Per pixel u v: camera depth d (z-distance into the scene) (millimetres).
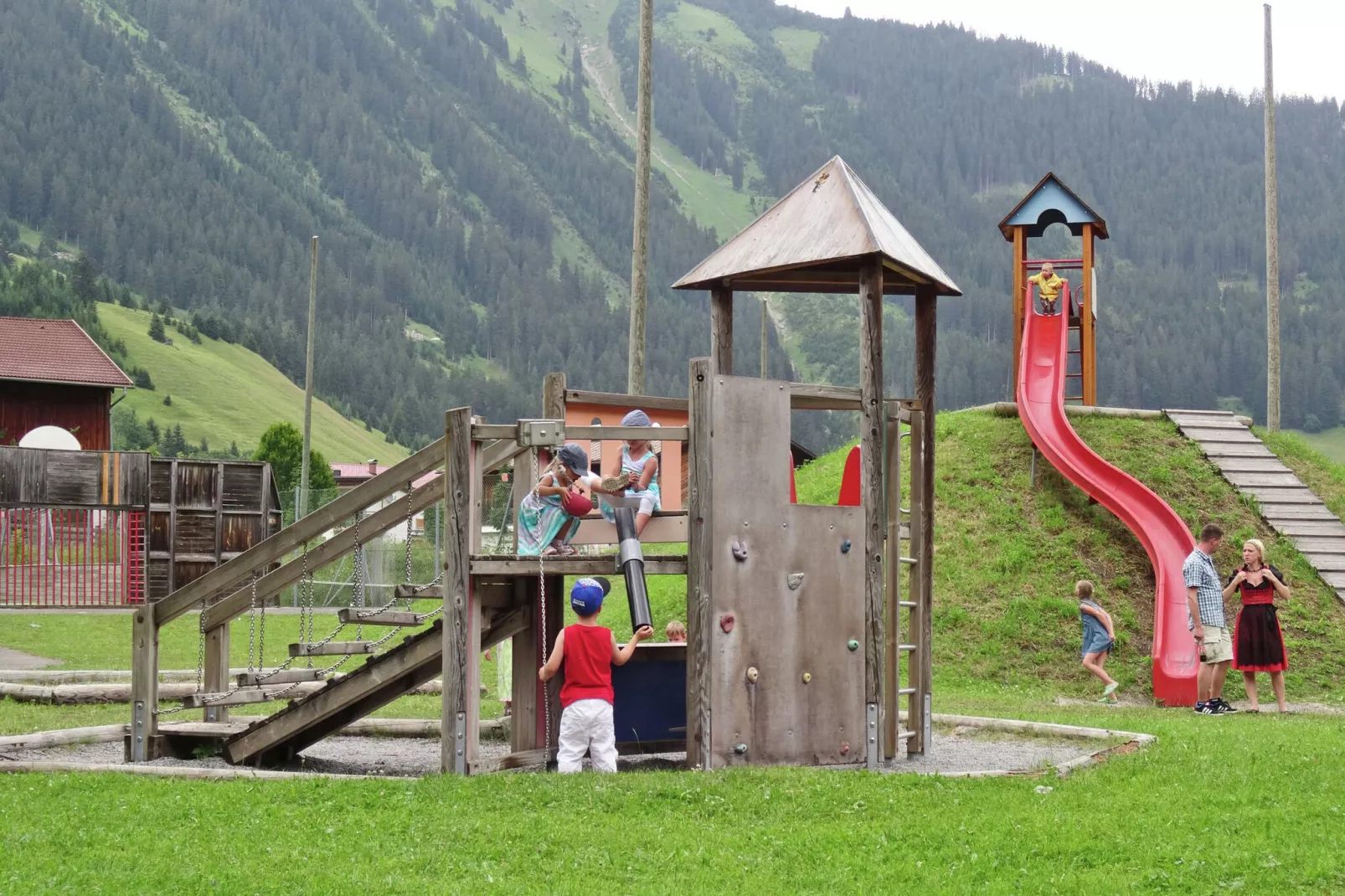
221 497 34500
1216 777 9758
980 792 9273
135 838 7762
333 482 71125
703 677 10133
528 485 11766
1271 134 33531
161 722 13625
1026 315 28516
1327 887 6977
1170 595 20688
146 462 33625
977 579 21547
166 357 189500
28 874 6922
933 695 17938
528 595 10984
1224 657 16484
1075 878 7078
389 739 13961
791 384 10812
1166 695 18453
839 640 10961
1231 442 25547
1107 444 25094
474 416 10172
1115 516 22828
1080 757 11102
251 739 11359
